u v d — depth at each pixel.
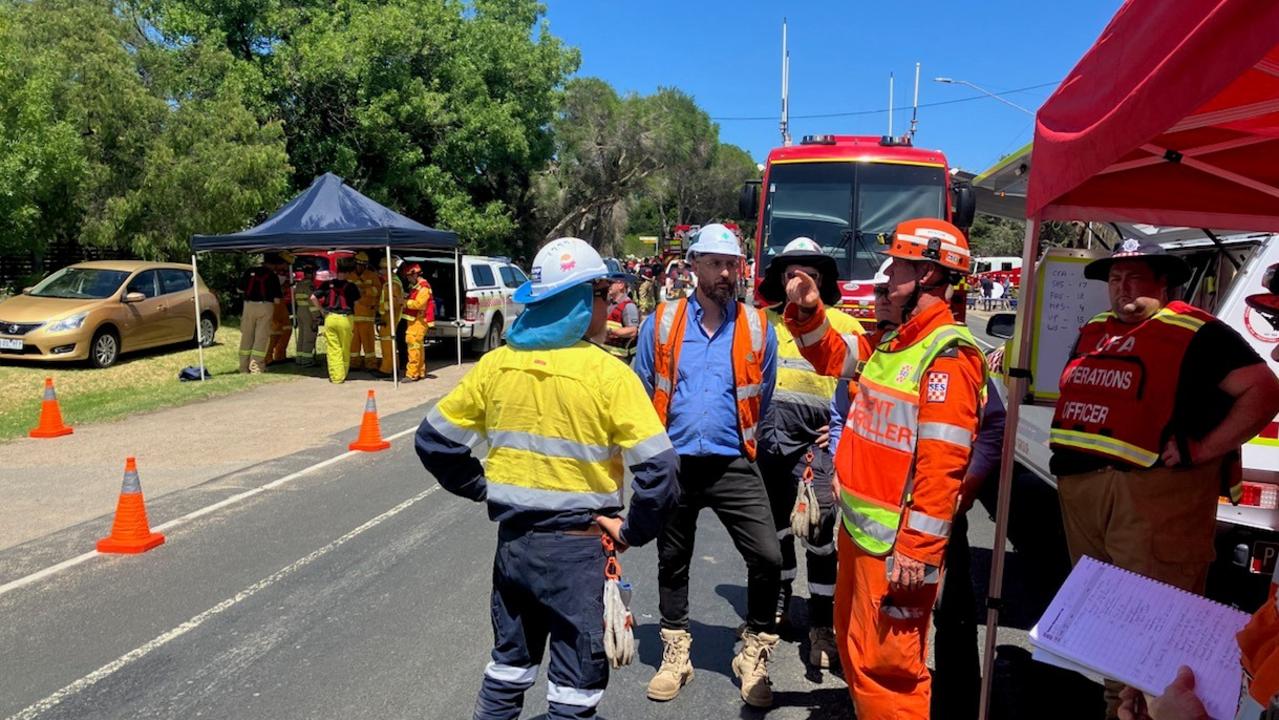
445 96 27.11
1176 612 2.44
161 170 18.30
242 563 5.73
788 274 3.56
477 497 3.08
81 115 17.52
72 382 12.81
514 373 2.86
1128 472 3.26
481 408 2.98
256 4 24.73
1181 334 3.21
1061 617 2.49
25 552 5.94
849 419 3.20
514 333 2.95
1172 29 1.94
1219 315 4.18
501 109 28.84
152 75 19.75
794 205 10.46
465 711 3.84
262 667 4.26
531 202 35.31
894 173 10.34
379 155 27.44
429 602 5.08
